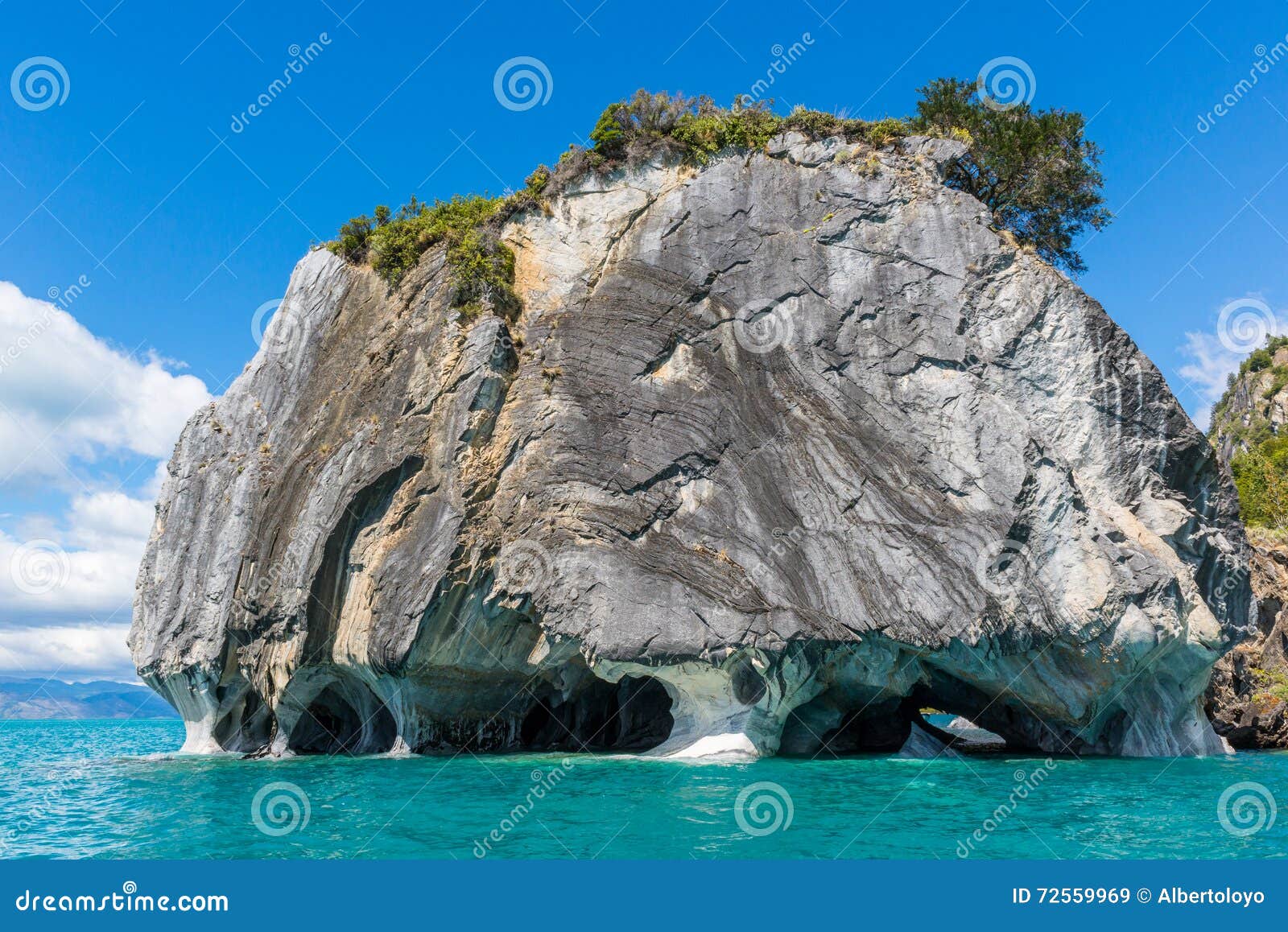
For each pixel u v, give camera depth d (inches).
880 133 1043.9
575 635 864.9
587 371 971.9
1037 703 879.7
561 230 1071.0
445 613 898.7
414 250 1110.4
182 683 1071.6
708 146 1055.0
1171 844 492.4
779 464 914.1
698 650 840.3
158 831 542.9
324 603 955.3
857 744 948.0
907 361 937.5
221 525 1096.2
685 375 960.9
